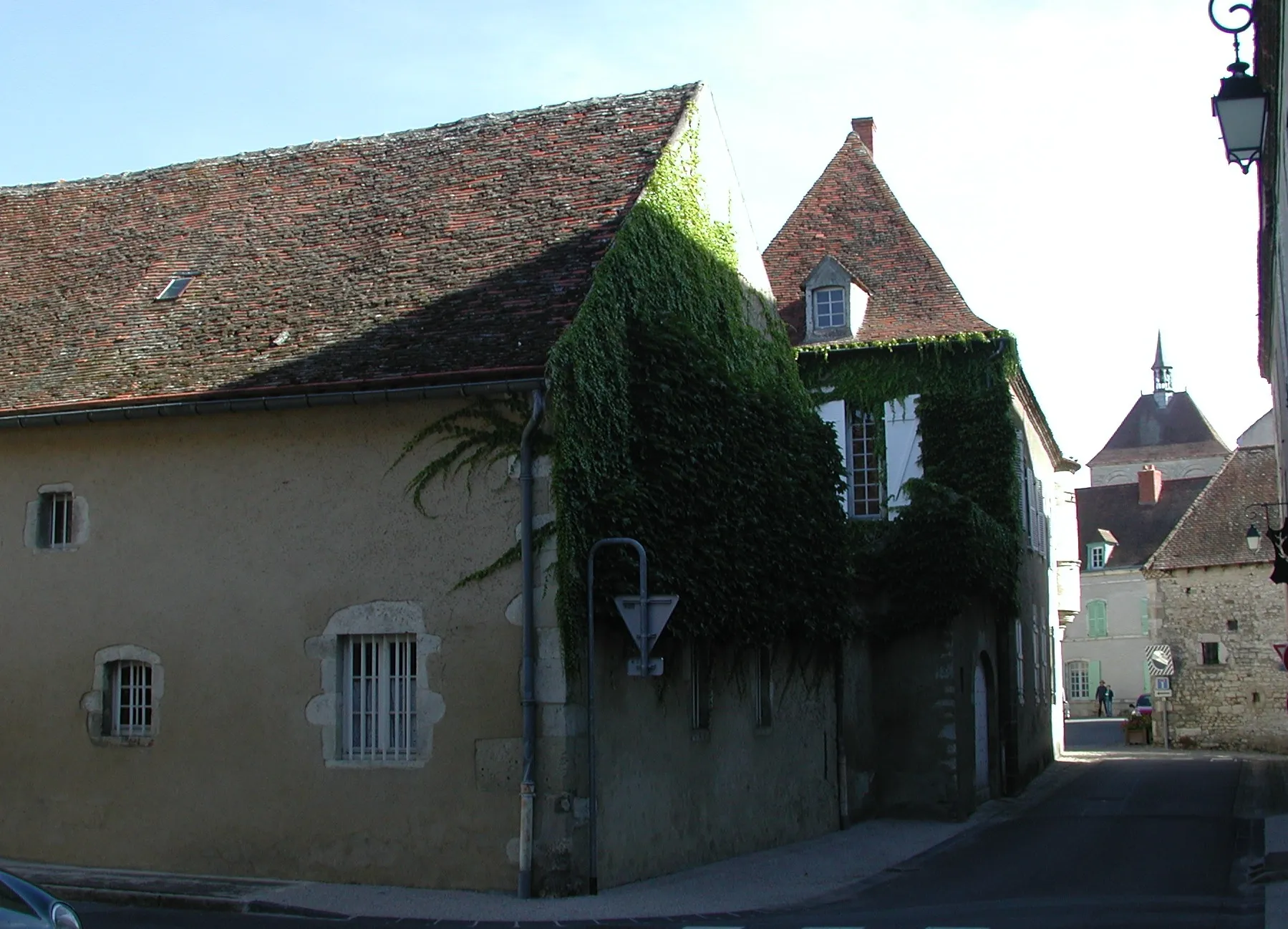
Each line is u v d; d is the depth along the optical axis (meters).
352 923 11.12
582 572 12.77
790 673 17.67
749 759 16.30
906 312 24.58
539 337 12.89
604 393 13.48
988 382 23.58
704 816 15.02
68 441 14.45
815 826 18.09
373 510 13.23
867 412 24.17
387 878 12.76
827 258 24.53
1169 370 84.75
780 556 16.72
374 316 14.23
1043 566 30.81
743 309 17.98
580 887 12.30
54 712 14.13
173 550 13.89
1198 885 13.16
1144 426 83.69
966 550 20.05
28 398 14.52
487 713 12.62
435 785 12.71
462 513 12.93
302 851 13.06
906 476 23.70
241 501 13.72
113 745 13.86
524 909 11.68
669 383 14.46
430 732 12.80
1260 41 14.38
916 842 17.45
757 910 12.07
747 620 15.58
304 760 13.17
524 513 12.59
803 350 24.23
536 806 12.33
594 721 12.66
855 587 19.78
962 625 20.75
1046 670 30.61
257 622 13.50
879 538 21.00
